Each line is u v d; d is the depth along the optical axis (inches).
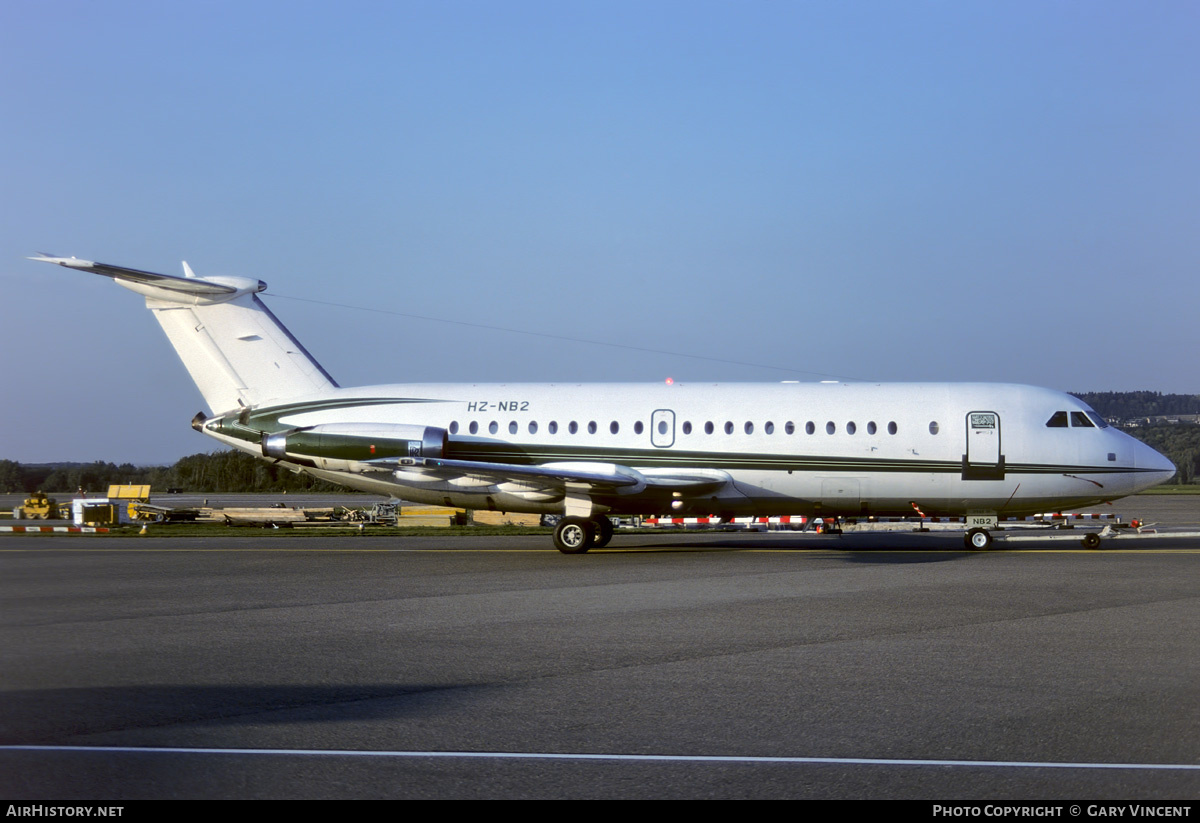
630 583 730.8
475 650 470.9
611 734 323.9
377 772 284.7
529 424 1038.4
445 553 1006.4
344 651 470.0
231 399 1085.8
